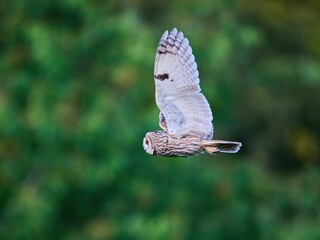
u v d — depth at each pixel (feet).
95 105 54.54
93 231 54.54
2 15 58.75
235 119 67.10
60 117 53.88
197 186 56.39
